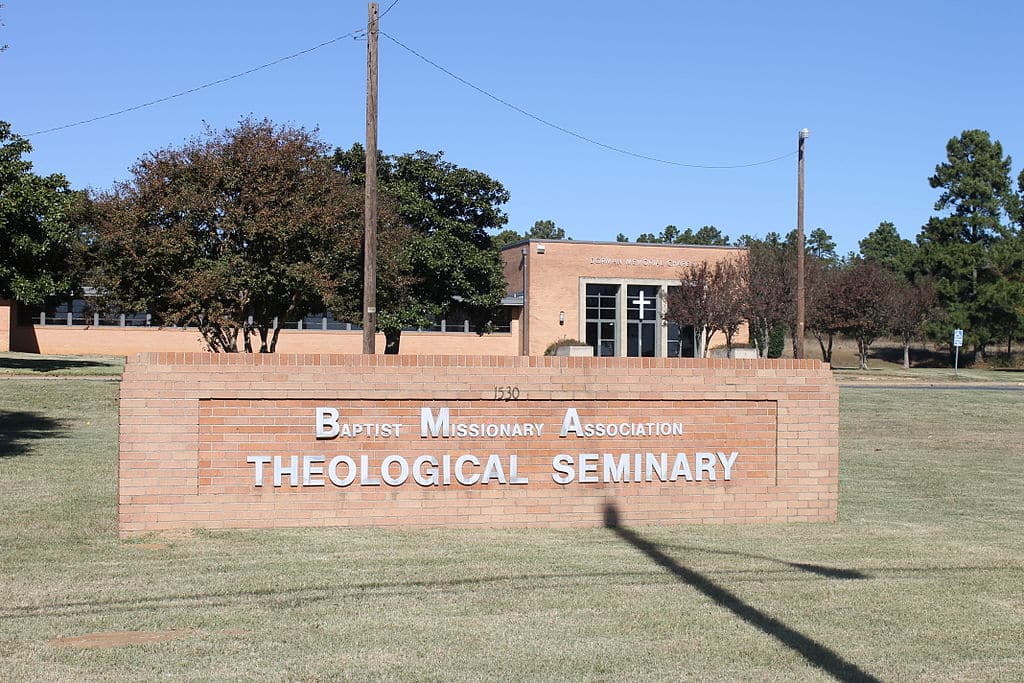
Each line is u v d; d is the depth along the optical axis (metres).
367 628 6.86
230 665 6.05
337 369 10.16
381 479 10.26
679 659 6.31
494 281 46.06
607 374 10.79
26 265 33.69
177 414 9.87
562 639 6.68
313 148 25.69
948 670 6.20
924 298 65.56
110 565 8.56
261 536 9.70
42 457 16.17
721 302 49.66
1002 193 73.25
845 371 50.09
